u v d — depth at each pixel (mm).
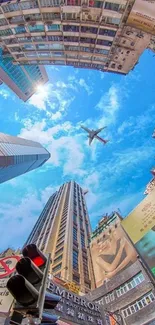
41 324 4141
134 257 33625
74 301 24094
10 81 65500
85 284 41438
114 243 41688
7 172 78812
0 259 15328
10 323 3797
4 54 43906
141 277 28469
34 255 4691
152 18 25031
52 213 107312
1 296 12156
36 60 43406
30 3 28750
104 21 28375
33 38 35906
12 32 35219
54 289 23531
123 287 29547
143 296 26312
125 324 24719
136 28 27969
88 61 38906
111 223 48312
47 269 4379
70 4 27266
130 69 37469
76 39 33531
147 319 23562
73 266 48469
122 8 25391
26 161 93688
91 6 26578
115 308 27391
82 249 59625
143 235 31359
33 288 3641
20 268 4047
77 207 101438
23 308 3537
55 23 31031
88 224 88438
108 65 37844
